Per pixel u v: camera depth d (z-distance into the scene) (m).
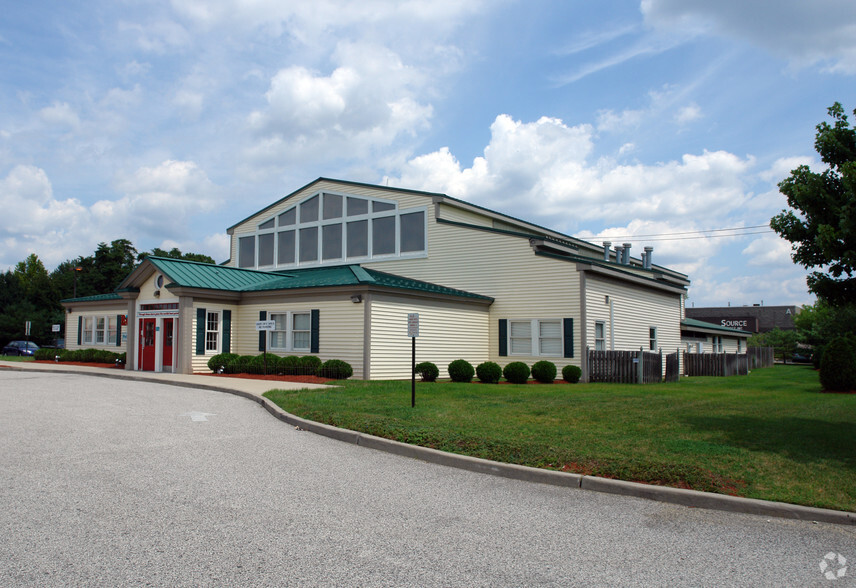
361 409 11.84
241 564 4.55
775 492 6.45
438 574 4.46
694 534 5.50
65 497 6.15
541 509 6.21
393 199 26.50
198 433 9.88
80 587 4.08
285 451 8.70
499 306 23.91
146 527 5.32
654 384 20.81
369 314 19.75
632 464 7.38
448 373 22.22
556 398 14.36
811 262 9.80
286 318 22.06
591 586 4.31
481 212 26.30
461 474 7.64
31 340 50.56
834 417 11.58
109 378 20.72
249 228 31.22
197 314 21.94
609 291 24.02
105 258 58.69
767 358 46.75
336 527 5.48
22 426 10.19
